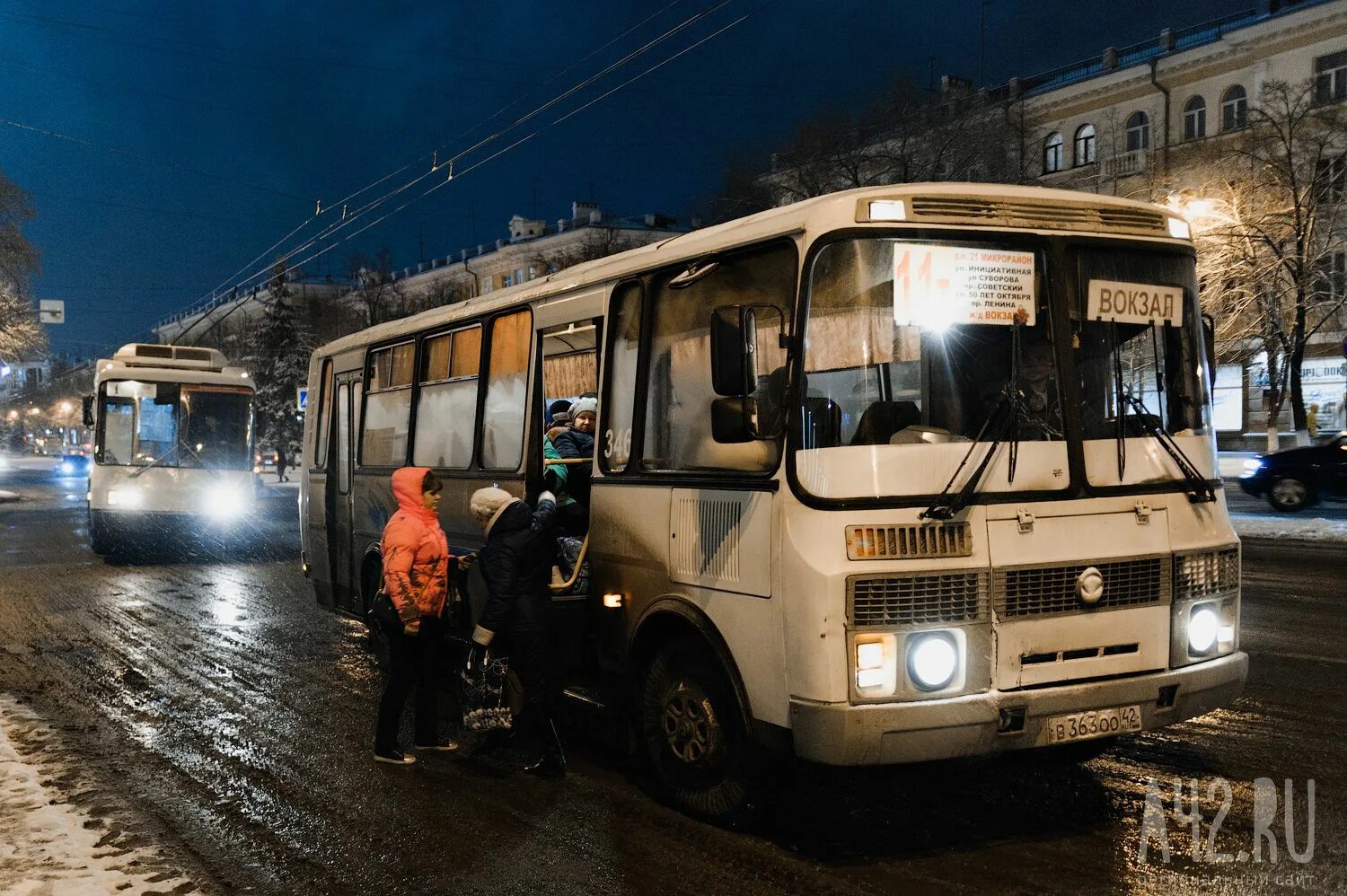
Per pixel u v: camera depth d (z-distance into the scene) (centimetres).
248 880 464
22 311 3806
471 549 749
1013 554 454
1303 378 3412
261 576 1570
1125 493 482
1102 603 468
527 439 681
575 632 615
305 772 629
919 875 447
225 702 810
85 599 1362
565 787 586
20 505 3472
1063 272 488
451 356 805
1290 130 2664
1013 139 3244
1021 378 474
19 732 730
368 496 937
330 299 6694
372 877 467
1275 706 696
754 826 505
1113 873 444
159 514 1798
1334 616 1016
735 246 516
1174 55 3594
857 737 426
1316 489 1944
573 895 440
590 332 669
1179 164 3409
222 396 1880
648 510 559
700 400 532
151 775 628
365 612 935
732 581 489
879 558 437
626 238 5903
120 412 1825
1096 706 461
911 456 450
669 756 541
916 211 471
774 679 460
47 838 514
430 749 669
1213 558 502
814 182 3100
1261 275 2631
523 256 6462
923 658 436
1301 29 3288
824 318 464
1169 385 509
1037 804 527
